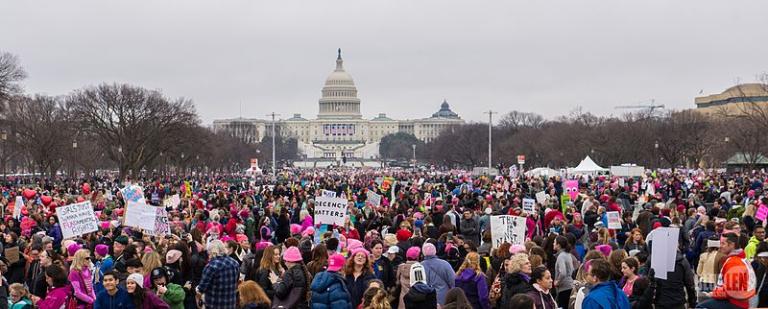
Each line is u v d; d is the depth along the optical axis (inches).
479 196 3053.6
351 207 2443.4
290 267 1187.9
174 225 1980.8
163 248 1497.3
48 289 1296.8
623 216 2048.5
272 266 1293.1
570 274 1330.0
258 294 1107.9
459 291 1031.0
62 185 5708.7
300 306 1182.9
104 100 7834.6
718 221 1674.5
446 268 1234.0
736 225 1499.8
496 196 2910.9
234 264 1222.9
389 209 2390.5
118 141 7721.5
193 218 2186.3
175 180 7509.8
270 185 5506.9
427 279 1230.9
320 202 1798.7
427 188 4205.2
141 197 1924.2
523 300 912.9
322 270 1274.6
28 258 1489.9
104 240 1689.2
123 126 7755.9
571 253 1417.3
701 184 3937.0
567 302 1327.5
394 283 1346.0
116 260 1424.7
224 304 1211.2
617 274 1197.1
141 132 7795.3
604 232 1644.9
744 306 946.7
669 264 1153.4
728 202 2733.8
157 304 1106.1
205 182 6904.5
